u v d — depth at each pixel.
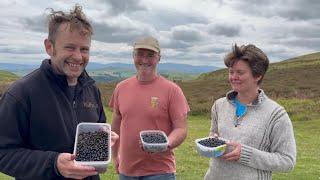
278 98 12.15
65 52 0.86
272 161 1.09
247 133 1.13
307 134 6.39
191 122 8.00
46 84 0.89
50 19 0.88
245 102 1.18
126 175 1.45
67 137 0.90
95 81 1.02
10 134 0.84
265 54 1.14
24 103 0.86
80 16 0.88
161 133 1.36
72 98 0.94
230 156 1.09
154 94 1.42
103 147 0.89
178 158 3.74
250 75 1.13
